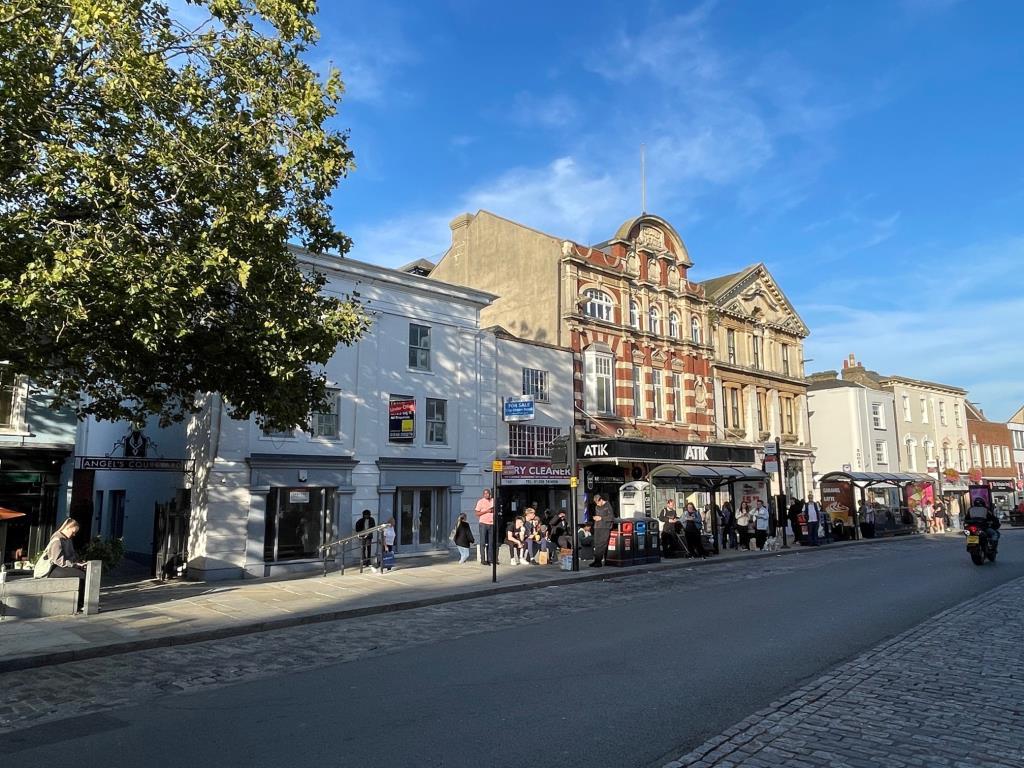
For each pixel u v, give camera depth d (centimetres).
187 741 571
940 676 719
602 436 2775
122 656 911
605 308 3003
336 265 1988
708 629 1012
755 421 3744
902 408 4969
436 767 503
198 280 1011
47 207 968
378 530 1788
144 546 2141
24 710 671
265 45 1111
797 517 2733
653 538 2022
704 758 502
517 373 2545
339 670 814
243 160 1094
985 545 1844
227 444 1719
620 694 680
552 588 1571
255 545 1738
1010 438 6119
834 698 643
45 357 1074
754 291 3916
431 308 2259
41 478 1636
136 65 952
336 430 1967
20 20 909
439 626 1109
